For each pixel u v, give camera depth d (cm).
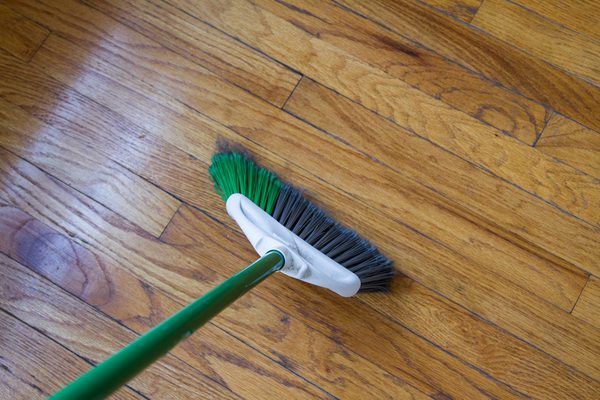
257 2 137
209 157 133
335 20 136
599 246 128
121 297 128
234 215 117
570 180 130
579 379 124
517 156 132
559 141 132
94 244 130
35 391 124
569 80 133
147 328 127
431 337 127
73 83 135
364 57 135
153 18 137
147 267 129
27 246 129
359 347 127
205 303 82
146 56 136
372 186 131
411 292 128
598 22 134
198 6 137
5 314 127
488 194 130
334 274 116
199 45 136
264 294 129
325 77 135
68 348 126
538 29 135
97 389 58
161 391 125
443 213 130
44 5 136
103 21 136
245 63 135
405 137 133
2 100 134
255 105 134
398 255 129
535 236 129
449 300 127
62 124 134
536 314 126
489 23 135
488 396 124
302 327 128
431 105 134
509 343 126
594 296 126
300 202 123
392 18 136
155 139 133
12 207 131
